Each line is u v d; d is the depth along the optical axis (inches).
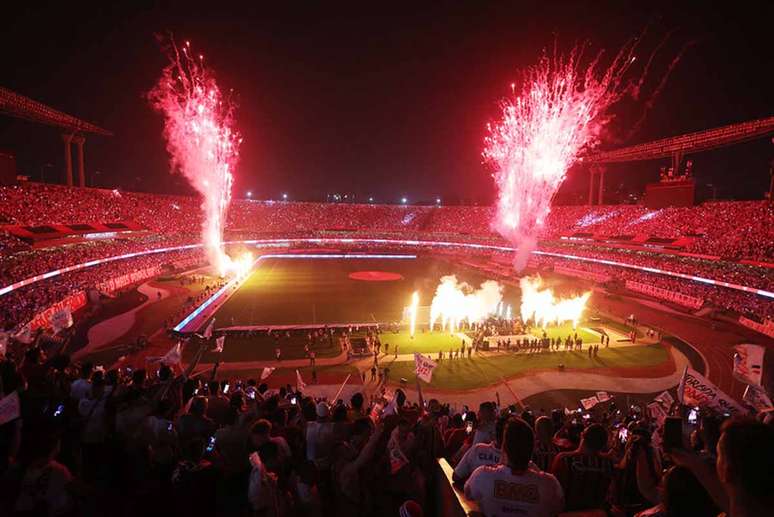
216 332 1903.3
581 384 1465.3
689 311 2373.3
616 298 2682.1
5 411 261.4
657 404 746.8
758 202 2716.5
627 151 3698.3
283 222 5408.5
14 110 2748.5
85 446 345.4
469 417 573.6
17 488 241.6
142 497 285.9
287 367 1577.3
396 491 292.8
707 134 2945.4
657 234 3144.7
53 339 650.2
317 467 320.5
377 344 1731.1
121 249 3056.1
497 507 188.1
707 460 188.2
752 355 552.7
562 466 243.3
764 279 2178.9
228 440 329.4
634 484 233.5
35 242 2409.0
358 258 4468.5
